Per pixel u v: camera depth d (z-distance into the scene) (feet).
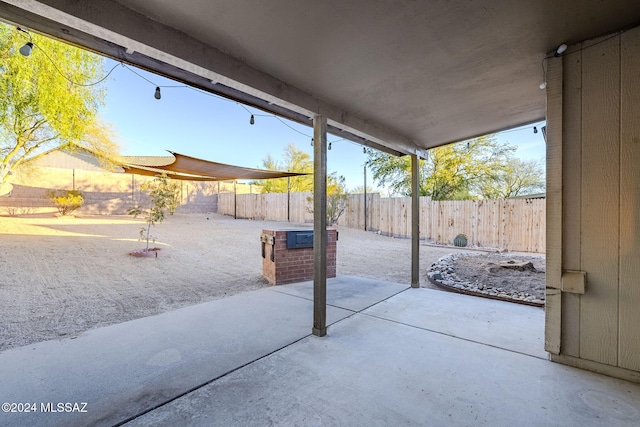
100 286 17.29
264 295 15.99
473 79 10.14
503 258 26.16
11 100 28.43
